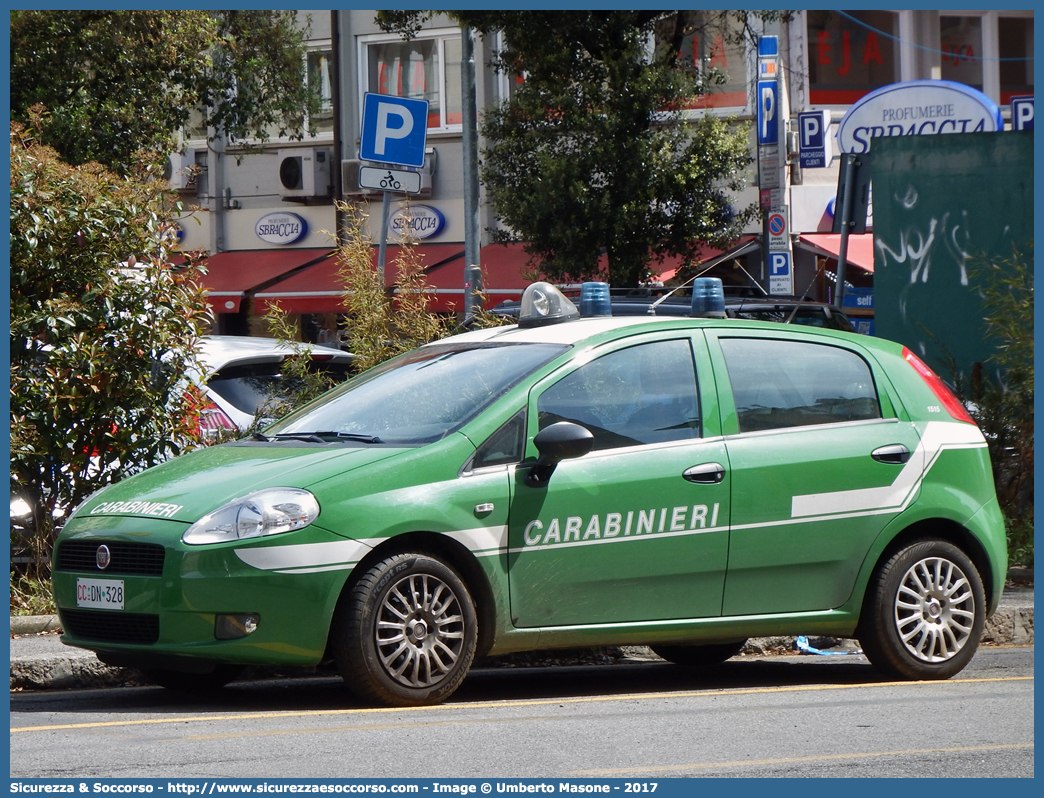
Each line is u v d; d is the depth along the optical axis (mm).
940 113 81812
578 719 23359
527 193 72750
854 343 28891
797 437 27328
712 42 97312
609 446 25750
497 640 24688
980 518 28844
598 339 26609
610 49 72562
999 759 20656
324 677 30312
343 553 23234
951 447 28750
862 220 57750
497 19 71438
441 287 98625
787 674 30266
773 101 69812
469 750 20609
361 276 38125
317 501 23359
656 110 73062
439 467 24391
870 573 27734
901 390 28812
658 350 26906
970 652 28594
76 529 25078
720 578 26328
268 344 44281
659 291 55812
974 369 46625
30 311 34969
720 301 28906
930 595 28297
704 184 73375
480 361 26984
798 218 98625
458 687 26328
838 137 85000
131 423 35688
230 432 38156
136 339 35406
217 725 22703
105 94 81688
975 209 47844
